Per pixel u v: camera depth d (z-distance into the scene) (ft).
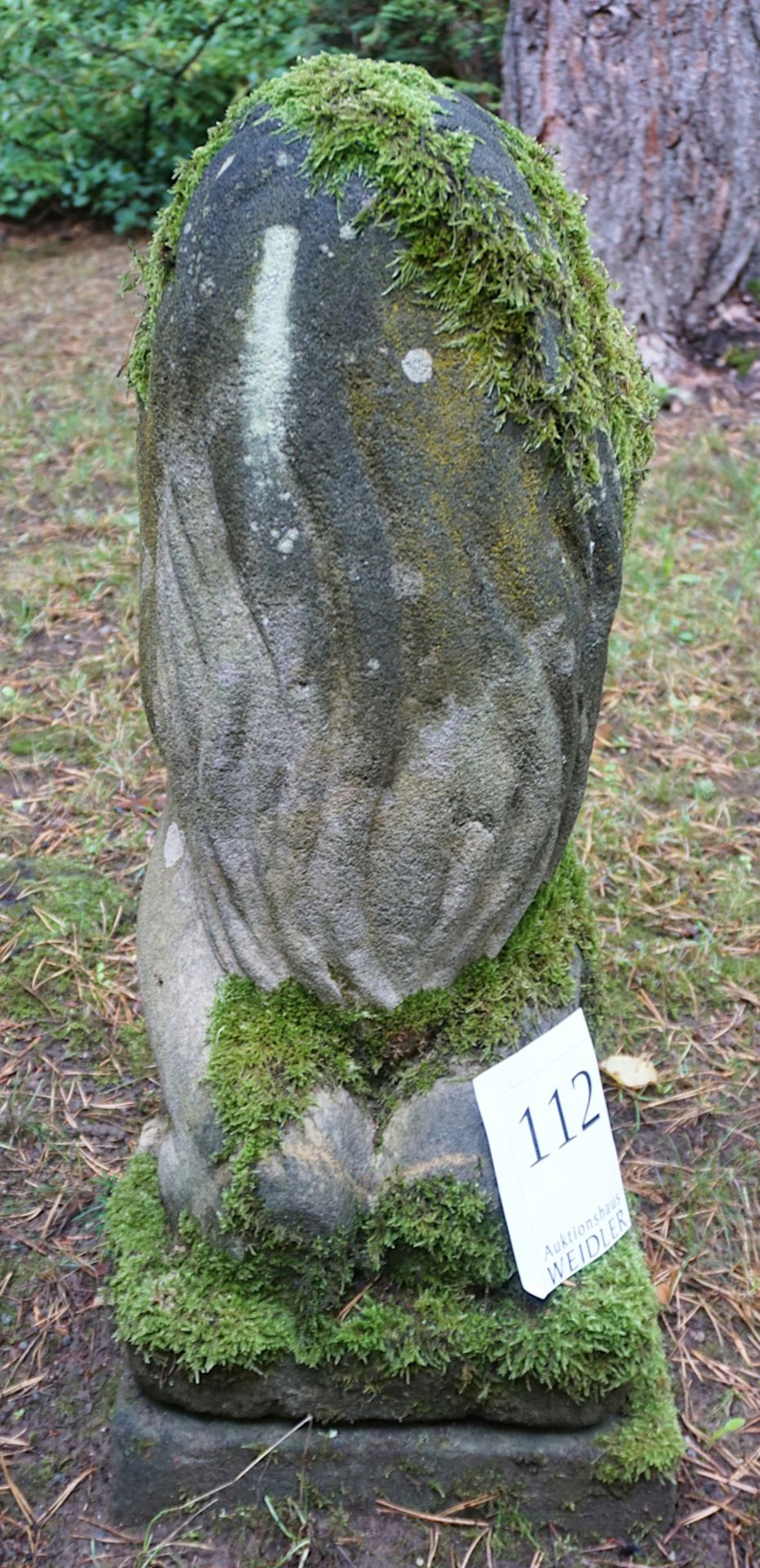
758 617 5.32
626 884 4.02
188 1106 2.26
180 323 1.95
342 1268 2.22
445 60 9.00
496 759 2.09
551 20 6.87
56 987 3.63
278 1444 2.30
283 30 9.39
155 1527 2.33
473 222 1.83
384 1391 2.26
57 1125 3.24
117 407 7.09
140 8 9.35
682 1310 2.83
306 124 1.85
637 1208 3.06
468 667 2.01
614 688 4.91
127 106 9.60
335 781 2.07
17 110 9.64
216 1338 2.20
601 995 2.80
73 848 4.14
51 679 4.92
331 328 1.85
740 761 4.56
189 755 2.16
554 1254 2.26
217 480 1.97
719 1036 3.55
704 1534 2.38
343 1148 2.22
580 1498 2.33
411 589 1.95
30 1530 2.34
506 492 1.95
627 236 7.21
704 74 6.79
